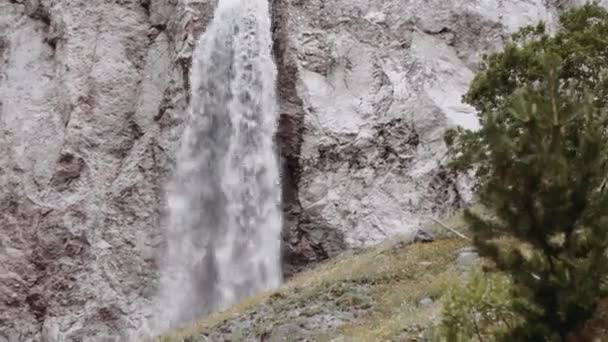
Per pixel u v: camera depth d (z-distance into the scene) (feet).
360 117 100.68
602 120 27.35
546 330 26.14
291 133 100.58
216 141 103.71
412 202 93.61
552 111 26.32
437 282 52.24
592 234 25.85
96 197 100.53
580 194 26.17
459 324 27.78
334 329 50.44
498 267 27.17
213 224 100.17
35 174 103.19
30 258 98.53
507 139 26.55
